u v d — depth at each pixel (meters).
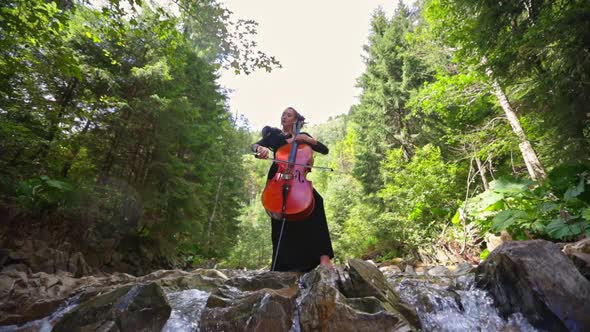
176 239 12.73
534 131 7.67
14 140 6.59
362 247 14.10
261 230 25.30
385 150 15.84
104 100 8.16
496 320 2.07
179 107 10.05
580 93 4.78
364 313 1.75
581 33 4.35
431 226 9.80
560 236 4.27
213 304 2.03
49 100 7.12
